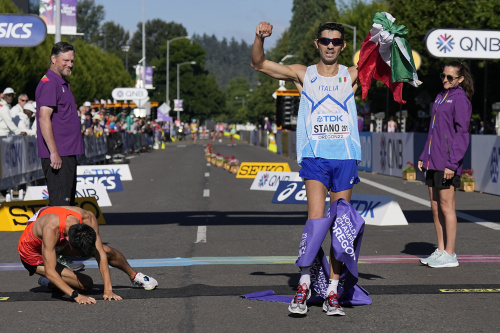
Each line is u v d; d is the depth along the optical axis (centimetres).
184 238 975
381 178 2164
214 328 517
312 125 577
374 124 4453
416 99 3797
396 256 822
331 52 579
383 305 581
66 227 596
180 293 630
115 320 541
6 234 1040
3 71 3431
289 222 1134
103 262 611
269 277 701
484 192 1639
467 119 743
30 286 674
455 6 3144
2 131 1630
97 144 2805
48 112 753
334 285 553
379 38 594
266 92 11362
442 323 523
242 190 1750
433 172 759
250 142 7275
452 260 750
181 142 8050
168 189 1800
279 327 518
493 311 557
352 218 550
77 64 6228
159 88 12938
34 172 1734
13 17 1284
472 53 1528
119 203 1469
